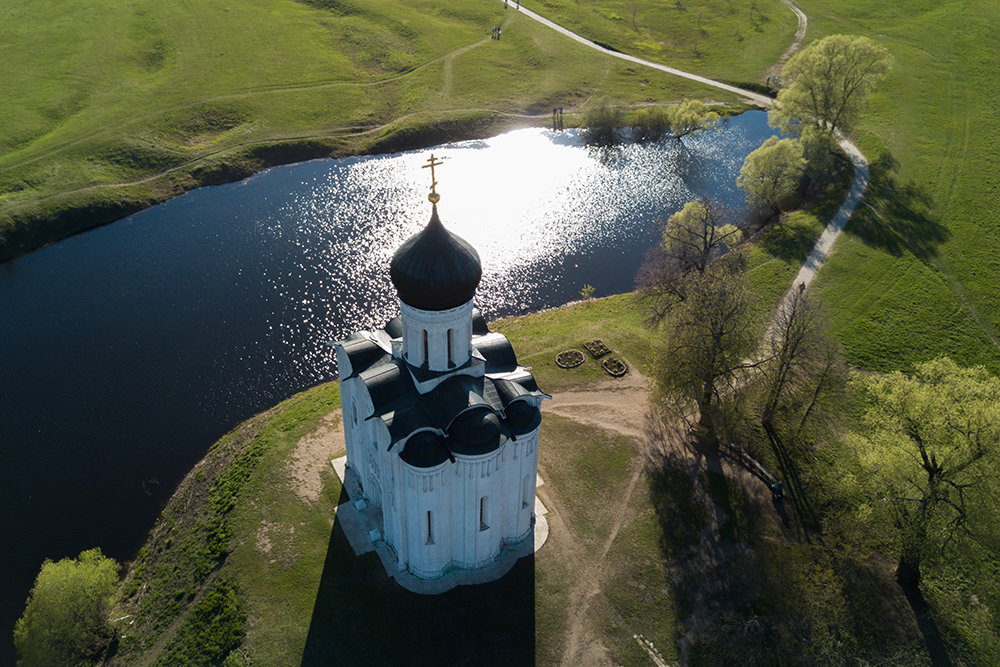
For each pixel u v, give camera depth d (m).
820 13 160.38
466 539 44.81
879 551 48.66
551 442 56.72
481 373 43.38
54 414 61.31
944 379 47.62
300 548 47.47
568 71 134.75
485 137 115.38
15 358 67.69
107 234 89.81
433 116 116.38
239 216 92.81
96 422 60.66
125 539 52.03
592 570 46.91
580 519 50.38
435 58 135.50
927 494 43.97
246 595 44.72
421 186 100.50
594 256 86.19
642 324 71.06
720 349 52.31
